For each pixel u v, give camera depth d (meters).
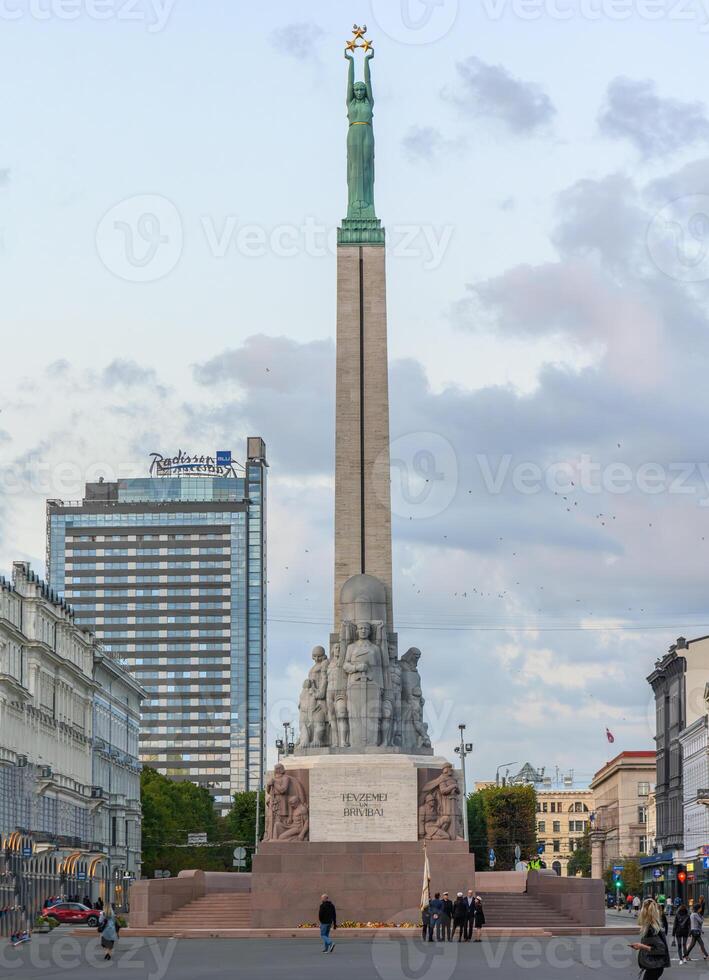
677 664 184.38
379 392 88.56
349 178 92.12
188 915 78.88
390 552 86.75
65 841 143.12
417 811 79.44
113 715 178.88
